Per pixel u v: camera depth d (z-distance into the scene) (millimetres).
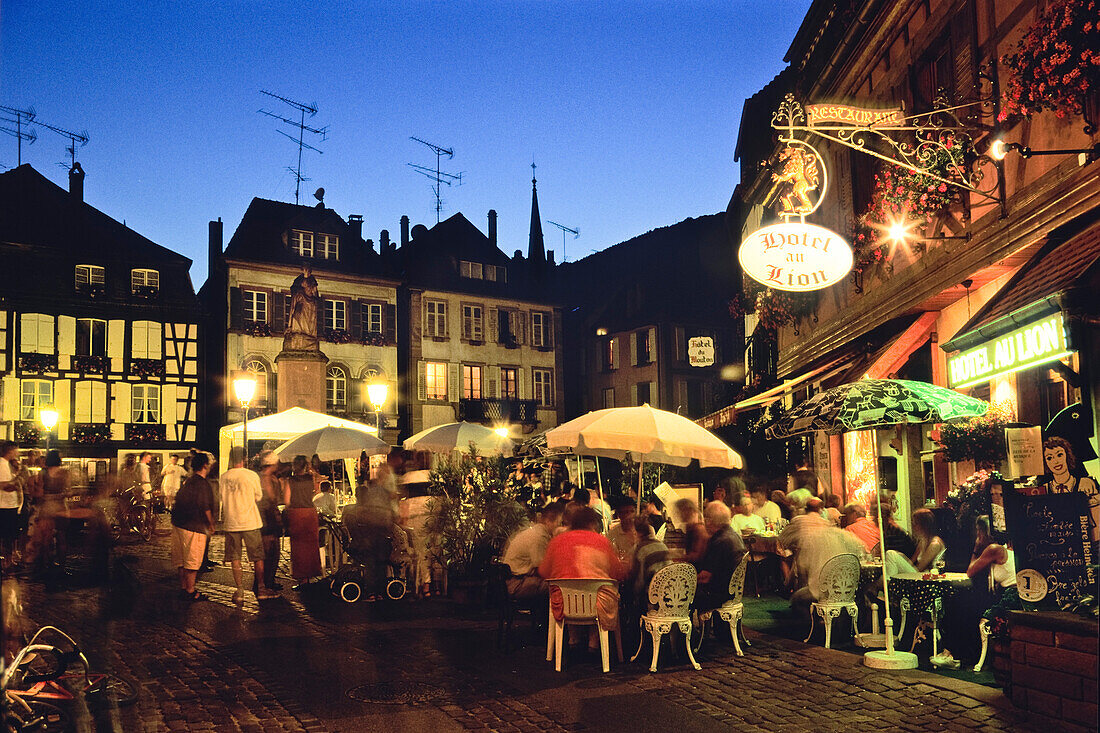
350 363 47375
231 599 12039
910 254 12805
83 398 42188
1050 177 9195
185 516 12031
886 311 13695
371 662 8039
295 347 34094
